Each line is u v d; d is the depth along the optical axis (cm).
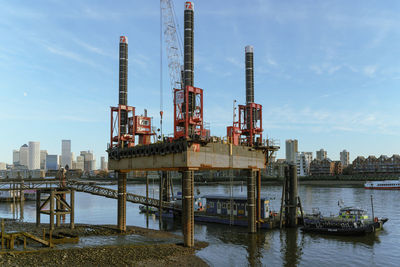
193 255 4916
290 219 7294
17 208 11512
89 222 8925
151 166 5891
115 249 4831
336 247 5619
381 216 9019
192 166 5197
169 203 9344
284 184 7325
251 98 7231
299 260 4928
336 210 10506
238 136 6969
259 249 5509
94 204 13938
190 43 5756
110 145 7181
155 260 4525
